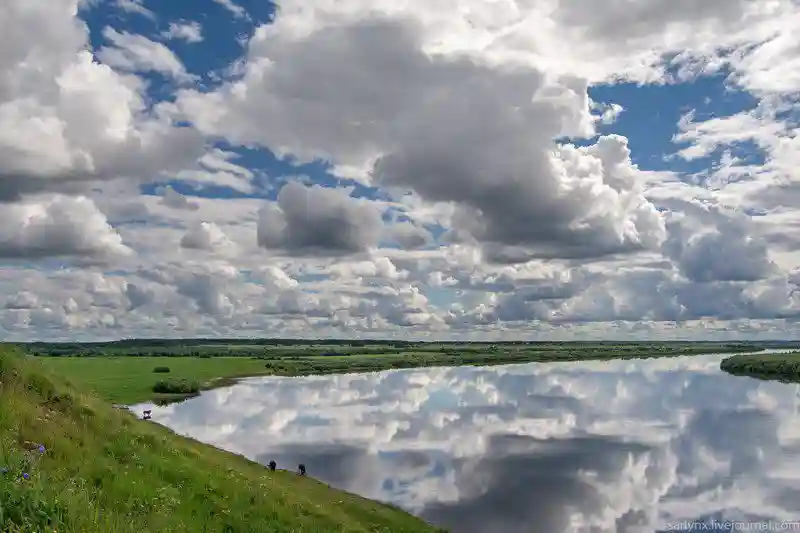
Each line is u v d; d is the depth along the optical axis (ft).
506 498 119.14
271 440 175.52
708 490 127.75
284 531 57.26
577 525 104.73
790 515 112.06
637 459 156.15
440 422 215.92
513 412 243.60
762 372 474.90
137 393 280.72
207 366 463.01
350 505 98.37
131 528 37.88
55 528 30.96
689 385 372.17
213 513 53.47
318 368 488.85
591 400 287.48
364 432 192.85
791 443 178.40
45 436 48.91
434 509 110.11
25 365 62.28
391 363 574.97
